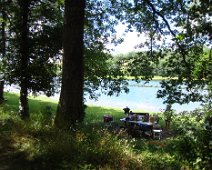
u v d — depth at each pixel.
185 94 15.95
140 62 18.41
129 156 8.50
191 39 12.31
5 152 9.06
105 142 9.07
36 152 8.87
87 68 21.05
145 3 17.84
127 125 19.59
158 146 11.34
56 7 18.45
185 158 8.24
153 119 21.61
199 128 8.26
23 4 17.23
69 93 12.22
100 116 27.88
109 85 21.47
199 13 10.46
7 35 17.48
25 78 17.12
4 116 14.58
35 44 17.17
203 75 12.10
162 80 16.69
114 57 20.81
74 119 12.07
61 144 8.86
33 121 12.24
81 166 7.64
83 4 12.41
